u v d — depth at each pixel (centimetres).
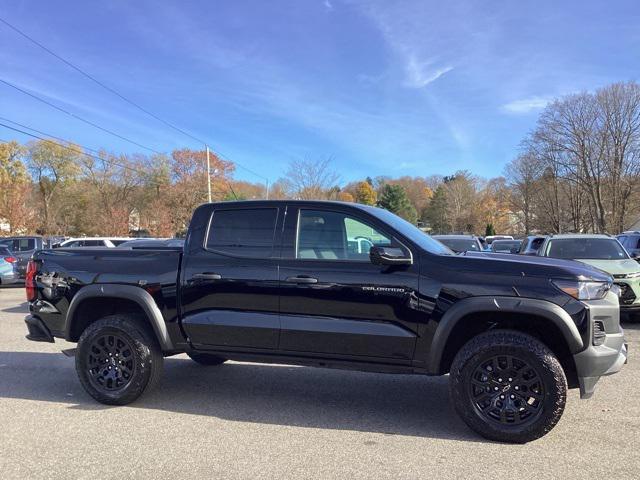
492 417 413
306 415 483
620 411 482
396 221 486
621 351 426
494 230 7938
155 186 6216
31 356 732
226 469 366
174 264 502
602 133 4866
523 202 6569
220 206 508
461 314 414
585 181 5050
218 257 490
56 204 6147
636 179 4762
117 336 504
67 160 6050
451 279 423
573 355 403
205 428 448
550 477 350
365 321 442
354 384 589
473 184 8775
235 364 683
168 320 499
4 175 5053
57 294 534
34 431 443
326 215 474
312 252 468
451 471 360
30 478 355
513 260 429
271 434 434
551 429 404
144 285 504
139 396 509
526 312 403
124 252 526
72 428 449
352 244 461
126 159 6231
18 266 1741
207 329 486
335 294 448
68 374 635
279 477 353
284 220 482
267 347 473
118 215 4906
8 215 4116
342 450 399
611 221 4919
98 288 514
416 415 483
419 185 11006
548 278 409
